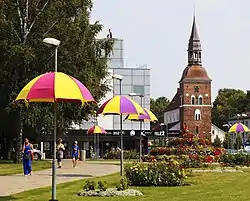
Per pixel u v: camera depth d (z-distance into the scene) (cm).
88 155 7788
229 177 2703
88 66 4328
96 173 3153
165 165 2244
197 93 11994
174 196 1772
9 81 4175
